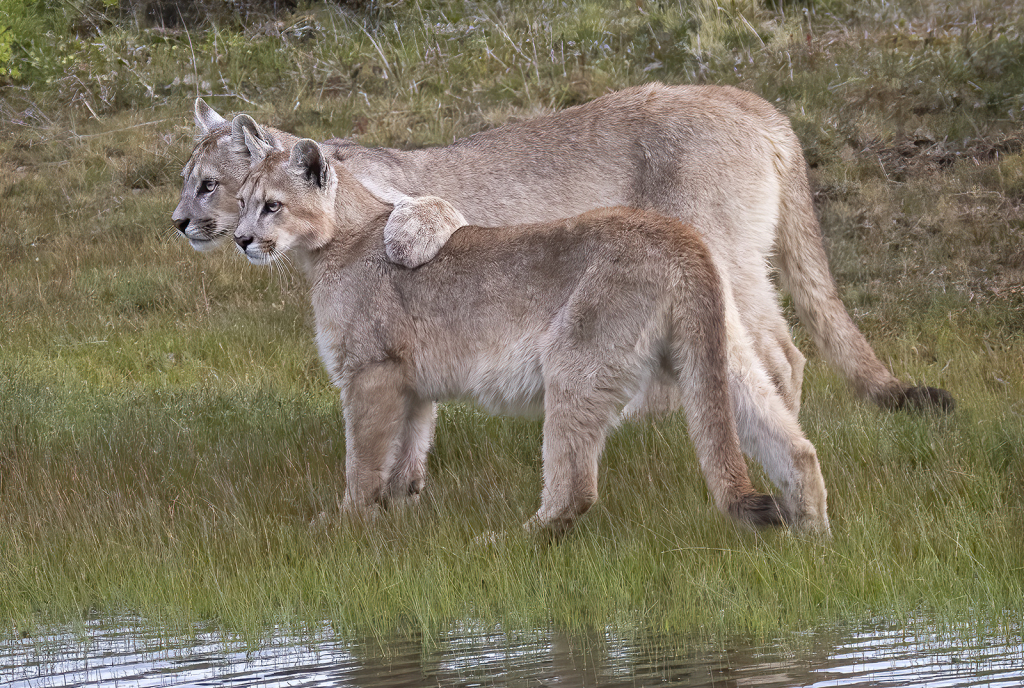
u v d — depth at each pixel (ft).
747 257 40.19
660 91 42.09
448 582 26.53
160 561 28.76
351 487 32.17
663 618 24.52
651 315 27.78
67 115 88.28
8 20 95.14
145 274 63.31
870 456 33.88
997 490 30.14
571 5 94.32
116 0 98.89
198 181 42.93
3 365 50.14
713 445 26.91
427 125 77.82
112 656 23.61
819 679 20.80
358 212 33.47
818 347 40.14
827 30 85.51
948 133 69.72
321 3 102.37
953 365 45.96
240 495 33.58
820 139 70.28
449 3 98.27
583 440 28.35
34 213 73.36
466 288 30.48
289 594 26.58
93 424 40.83
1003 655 21.72
